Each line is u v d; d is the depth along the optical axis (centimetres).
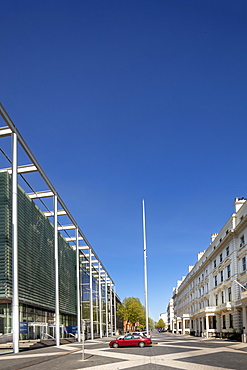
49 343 3494
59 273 4416
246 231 3794
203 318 5894
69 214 4150
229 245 4334
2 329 3012
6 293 2773
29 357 2042
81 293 5562
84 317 5669
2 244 2864
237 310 3934
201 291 6272
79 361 1828
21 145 2719
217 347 2830
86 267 6075
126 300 9869
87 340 4941
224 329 4616
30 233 3441
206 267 5809
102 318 7131
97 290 6975
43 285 3750
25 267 3225
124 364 1642
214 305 5169
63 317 4641
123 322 11969
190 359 1825
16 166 2548
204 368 1445
